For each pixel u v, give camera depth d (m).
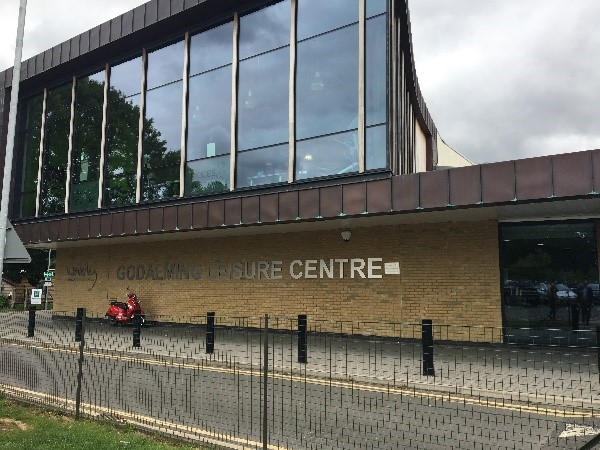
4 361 11.26
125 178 19.27
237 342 13.36
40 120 23.23
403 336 13.14
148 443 5.38
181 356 11.49
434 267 13.06
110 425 6.21
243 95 16.12
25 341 13.70
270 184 14.72
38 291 30.80
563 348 11.40
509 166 10.09
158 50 18.94
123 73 20.05
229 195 15.66
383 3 13.46
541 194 9.69
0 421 6.29
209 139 16.89
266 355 4.98
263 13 16.05
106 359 11.60
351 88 13.78
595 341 11.29
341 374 9.35
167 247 18.48
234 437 5.91
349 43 13.98
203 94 17.28
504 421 6.41
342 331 14.01
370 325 13.67
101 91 20.69
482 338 12.30
